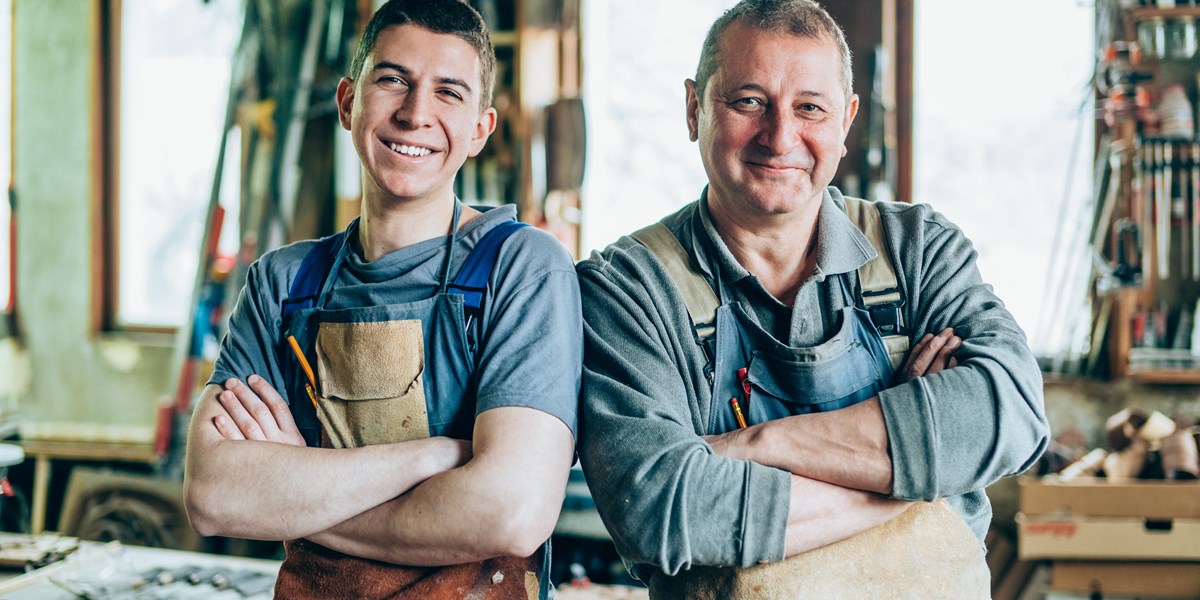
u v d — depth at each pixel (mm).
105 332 4688
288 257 1686
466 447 1502
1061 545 2895
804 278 1575
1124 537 2867
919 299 1545
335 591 1514
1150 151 3414
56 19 4637
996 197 3736
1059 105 3643
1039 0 3648
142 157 4672
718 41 1498
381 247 1604
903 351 1535
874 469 1389
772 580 1418
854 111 1588
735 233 1558
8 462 2316
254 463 1492
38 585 2195
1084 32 3619
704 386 1534
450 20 1533
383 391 1545
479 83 1569
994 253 3752
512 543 1419
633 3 3980
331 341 1578
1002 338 1473
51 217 4684
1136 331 3479
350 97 1644
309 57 4156
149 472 4336
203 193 4625
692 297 1558
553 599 1708
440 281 1562
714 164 1497
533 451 1447
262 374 1644
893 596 1440
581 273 1636
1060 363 3609
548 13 3840
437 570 1493
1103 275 3457
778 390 1519
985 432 1378
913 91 3736
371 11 4035
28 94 4684
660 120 3994
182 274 4660
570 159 3783
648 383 1492
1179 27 3438
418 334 1545
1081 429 3555
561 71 3920
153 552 2498
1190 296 3471
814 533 1403
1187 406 3473
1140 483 2867
